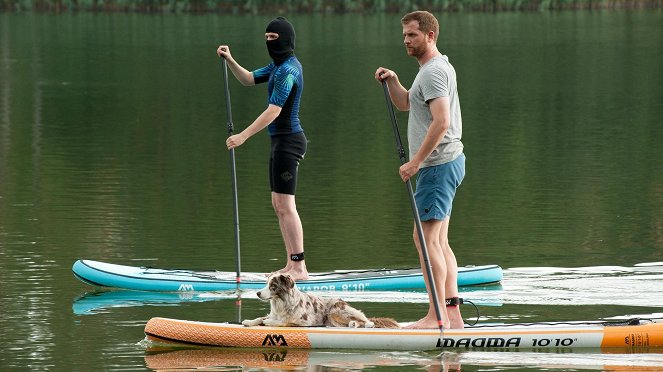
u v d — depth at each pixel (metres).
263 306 29.22
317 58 105.31
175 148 56.47
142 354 24.25
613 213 40.84
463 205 42.75
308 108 72.19
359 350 24.58
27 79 90.06
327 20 153.75
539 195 44.56
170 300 29.83
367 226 38.69
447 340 24.58
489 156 54.44
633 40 123.69
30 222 38.75
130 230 37.75
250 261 33.75
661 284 30.62
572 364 23.52
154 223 38.94
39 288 30.41
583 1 180.12
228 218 39.94
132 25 146.25
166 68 98.12
